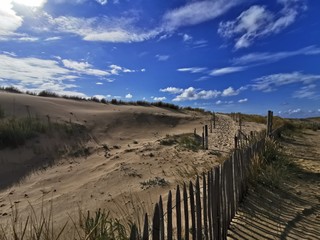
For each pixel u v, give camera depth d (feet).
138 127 64.90
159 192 23.08
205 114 113.60
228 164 15.84
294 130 83.92
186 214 10.46
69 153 39.47
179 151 40.22
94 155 39.55
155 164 32.55
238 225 15.76
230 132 65.05
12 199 23.66
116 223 11.24
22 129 41.60
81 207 20.98
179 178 26.13
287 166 30.81
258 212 17.56
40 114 56.70
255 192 20.89
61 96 98.17
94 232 10.47
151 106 107.04
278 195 20.92
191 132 63.62
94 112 69.67
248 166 22.29
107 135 53.57
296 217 17.30
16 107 58.65
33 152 37.60
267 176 23.63
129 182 26.50
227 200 15.25
